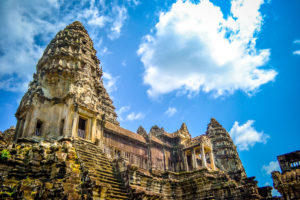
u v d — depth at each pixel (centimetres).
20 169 2222
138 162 4388
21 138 2942
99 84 4184
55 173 2219
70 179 2097
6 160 2177
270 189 4212
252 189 3741
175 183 4375
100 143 3416
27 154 2373
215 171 4709
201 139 5106
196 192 4219
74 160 2544
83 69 3884
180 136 5472
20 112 3459
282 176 3988
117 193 2647
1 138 3519
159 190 3969
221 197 3969
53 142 2702
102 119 3803
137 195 2702
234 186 3912
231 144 8306
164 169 4872
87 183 2231
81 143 3128
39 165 2317
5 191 1794
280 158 5131
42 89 3459
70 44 4059
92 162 2848
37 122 3266
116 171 3034
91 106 3566
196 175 4516
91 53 4388
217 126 8700
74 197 1966
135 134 4762
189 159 5625
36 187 1889
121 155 4116
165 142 5350
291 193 3750
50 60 3797
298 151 4991
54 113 3378
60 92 3559
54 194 1894
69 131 3162
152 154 4744
